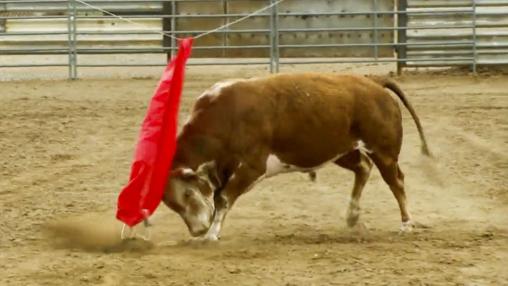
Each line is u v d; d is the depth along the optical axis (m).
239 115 13.04
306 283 11.14
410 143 21.27
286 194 17.00
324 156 13.54
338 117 13.44
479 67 31.41
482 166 18.98
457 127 23.00
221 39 32.03
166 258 12.34
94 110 25.73
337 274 11.53
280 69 32.62
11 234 14.01
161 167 12.95
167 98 13.05
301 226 14.62
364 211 15.62
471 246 13.00
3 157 20.22
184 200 13.07
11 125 23.67
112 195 16.92
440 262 12.09
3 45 31.86
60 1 31.28
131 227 13.03
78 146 21.45
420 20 31.17
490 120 23.81
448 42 31.23
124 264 12.03
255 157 13.11
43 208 15.82
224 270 11.70
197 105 13.23
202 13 31.91
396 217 15.16
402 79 30.25
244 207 16.00
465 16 30.97
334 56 32.06
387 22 31.67
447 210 15.56
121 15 31.95
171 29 31.73
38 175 18.56
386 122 13.77
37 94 28.41
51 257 12.53
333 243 13.34
